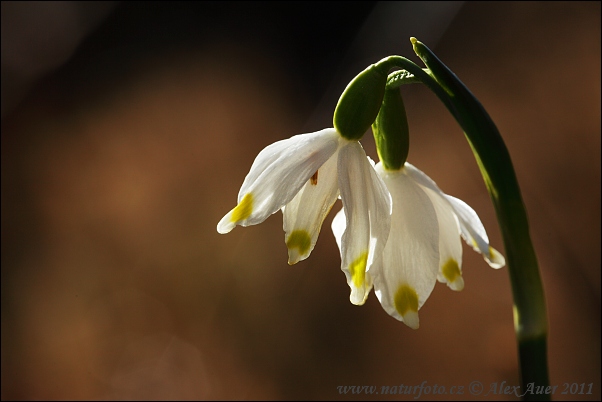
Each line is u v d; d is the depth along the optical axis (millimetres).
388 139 412
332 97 1072
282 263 1012
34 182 1092
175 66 1166
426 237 412
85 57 1164
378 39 1051
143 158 1104
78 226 1069
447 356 920
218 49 1169
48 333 1000
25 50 1140
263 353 964
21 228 1072
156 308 1002
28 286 1031
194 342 984
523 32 1001
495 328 920
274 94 1139
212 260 1028
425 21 1017
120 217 1065
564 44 984
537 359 389
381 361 936
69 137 1122
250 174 405
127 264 1036
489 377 894
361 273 401
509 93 999
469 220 415
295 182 402
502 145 391
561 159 956
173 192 1082
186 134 1120
